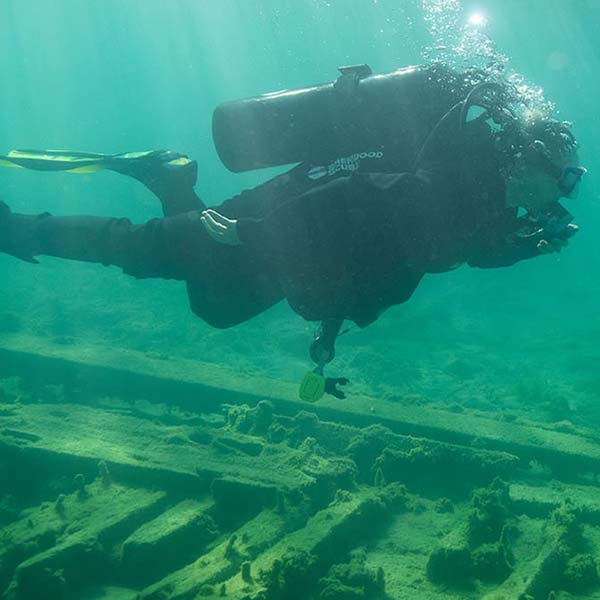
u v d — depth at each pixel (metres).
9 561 3.38
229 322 3.02
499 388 9.88
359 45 40.62
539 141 2.35
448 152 2.37
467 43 2.90
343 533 3.79
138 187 31.12
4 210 3.04
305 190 2.70
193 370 6.50
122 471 4.35
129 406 6.59
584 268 22.91
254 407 5.82
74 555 3.41
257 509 4.09
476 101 2.42
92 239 2.96
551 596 3.37
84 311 13.01
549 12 30.80
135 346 10.62
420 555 3.85
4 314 9.72
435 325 13.96
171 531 3.64
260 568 3.29
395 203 2.24
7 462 4.61
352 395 6.13
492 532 3.80
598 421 8.11
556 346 12.99
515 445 5.23
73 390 6.54
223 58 64.69
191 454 4.61
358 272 2.33
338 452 5.11
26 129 71.62
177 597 3.09
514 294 18.36
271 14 44.38
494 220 2.41
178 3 51.56
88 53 71.44
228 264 2.74
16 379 7.62
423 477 4.87
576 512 3.96
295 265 2.41
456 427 5.45
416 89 2.70
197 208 3.24
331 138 2.74
